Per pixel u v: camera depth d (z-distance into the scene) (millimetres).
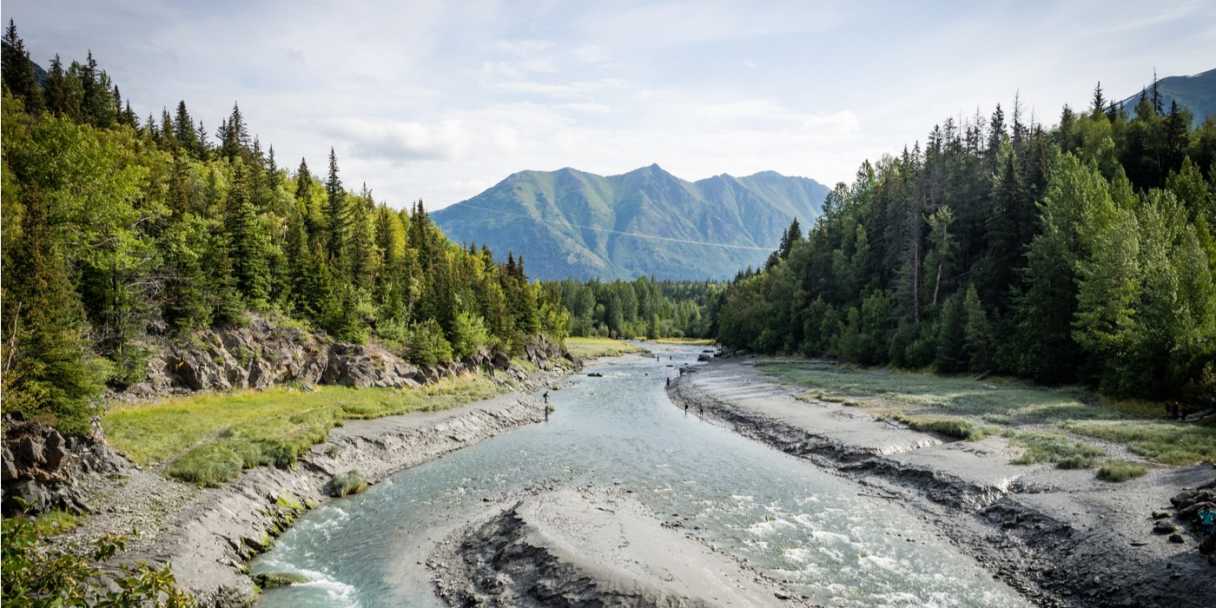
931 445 41531
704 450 45906
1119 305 51188
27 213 33375
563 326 141625
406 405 57344
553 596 21719
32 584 7348
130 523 25047
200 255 55875
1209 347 44094
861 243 109625
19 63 79562
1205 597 19281
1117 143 89062
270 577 24219
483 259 138125
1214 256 52906
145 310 47344
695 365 116562
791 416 54031
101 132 76938
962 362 74000
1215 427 38812
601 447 47188
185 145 103750
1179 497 25359
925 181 102062
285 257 68125
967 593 22609
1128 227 52625
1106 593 21438
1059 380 60406
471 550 26859
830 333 105938
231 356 53750
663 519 30312
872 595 22391
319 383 60969
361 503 34438
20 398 24891
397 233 109062
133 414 39406
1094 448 35531
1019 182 77625
